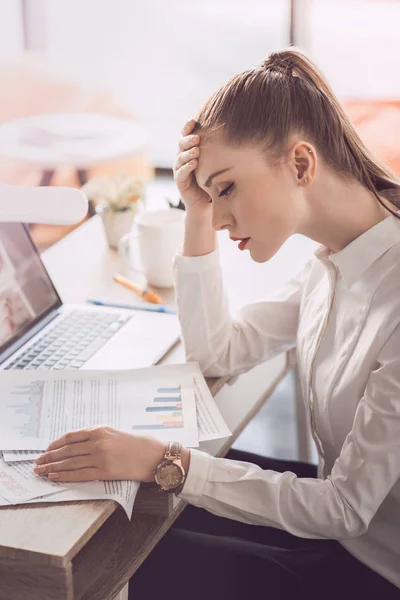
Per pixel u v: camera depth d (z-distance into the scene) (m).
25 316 1.48
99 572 1.18
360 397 1.25
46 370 1.34
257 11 3.85
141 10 3.86
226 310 1.44
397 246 1.22
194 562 1.35
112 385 1.32
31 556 0.98
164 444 1.16
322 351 1.33
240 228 1.23
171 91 3.98
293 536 1.46
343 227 1.25
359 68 3.60
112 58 3.91
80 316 1.55
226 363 1.45
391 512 1.29
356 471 1.18
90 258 1.83
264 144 1.17
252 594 1.30
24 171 3.04
